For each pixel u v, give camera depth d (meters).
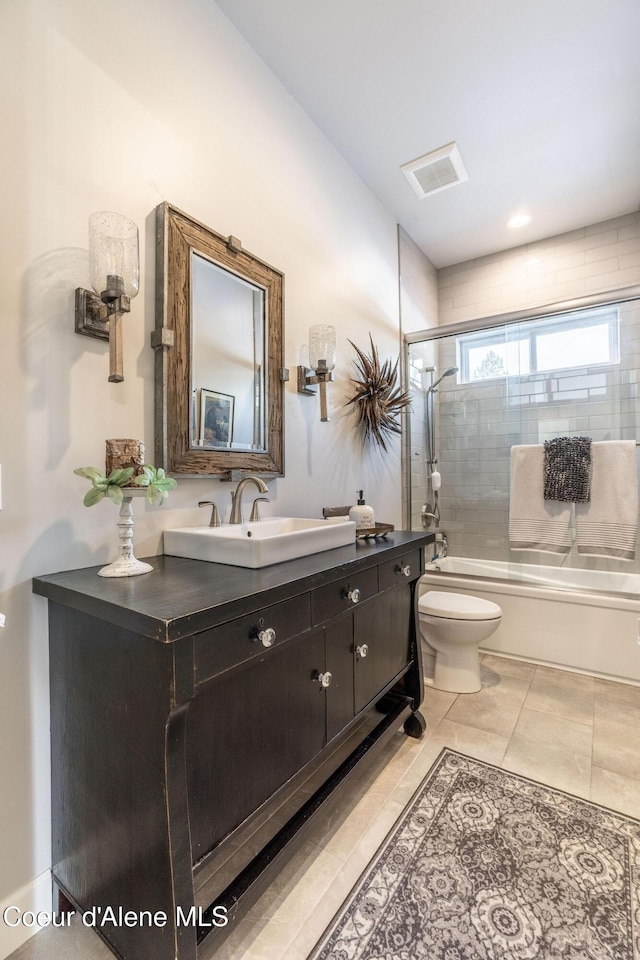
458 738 1.83
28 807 1.08
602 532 2.56
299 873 1.21
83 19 1.21
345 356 2.39
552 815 1.41
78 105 1.19
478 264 3.54
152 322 1.37
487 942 1.02
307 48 1.80
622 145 2.35
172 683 0.81
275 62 1.86
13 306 1.05
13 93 1.06
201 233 1.50
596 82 1.98
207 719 0.95
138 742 0.88
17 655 1.05
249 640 0.97
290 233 1.98
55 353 1.13
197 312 1.49
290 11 1.66
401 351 3.05
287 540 1.30
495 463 3.06
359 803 1.47
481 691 2.23
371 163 2.46
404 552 1.70
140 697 0.87
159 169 1.40
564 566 2.72
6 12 1.05
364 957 1.00
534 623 2.55
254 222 1.78
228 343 1.61
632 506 2.49
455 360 3.21
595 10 1.66
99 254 1.09
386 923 1.07
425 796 1.50
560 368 2.85
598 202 2.85
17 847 1.06
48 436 1.11
